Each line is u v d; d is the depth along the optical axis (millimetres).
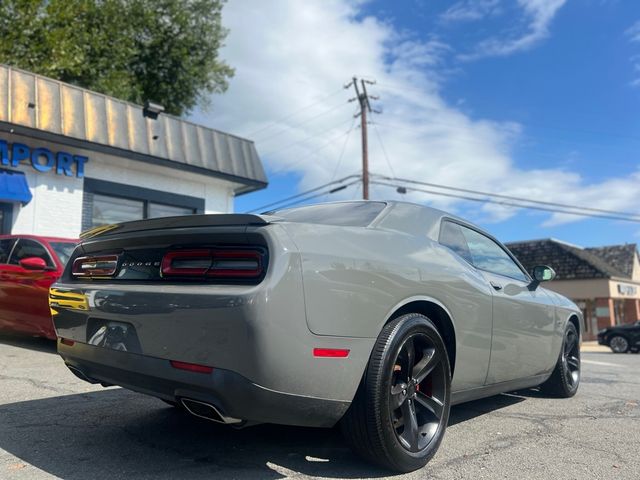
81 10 16938
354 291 2771
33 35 15008
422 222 3631
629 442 3771
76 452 3150
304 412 2600
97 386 4898
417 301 3154
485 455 3367
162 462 3023
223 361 2500
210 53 21484
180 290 2705
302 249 2650
